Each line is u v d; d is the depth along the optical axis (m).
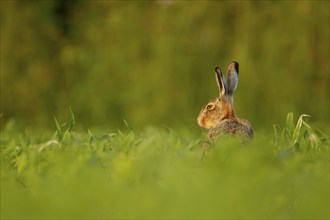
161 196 11.80
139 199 11.62
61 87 50.44
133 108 47.66
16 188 13.52
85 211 11.32
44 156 16.38
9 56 50.97
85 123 49.41
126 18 49.16
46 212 11.09
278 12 46.41
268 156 14.45
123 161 13.95
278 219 11.37
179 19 47.59
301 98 46.03
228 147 14.66
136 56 48.66
